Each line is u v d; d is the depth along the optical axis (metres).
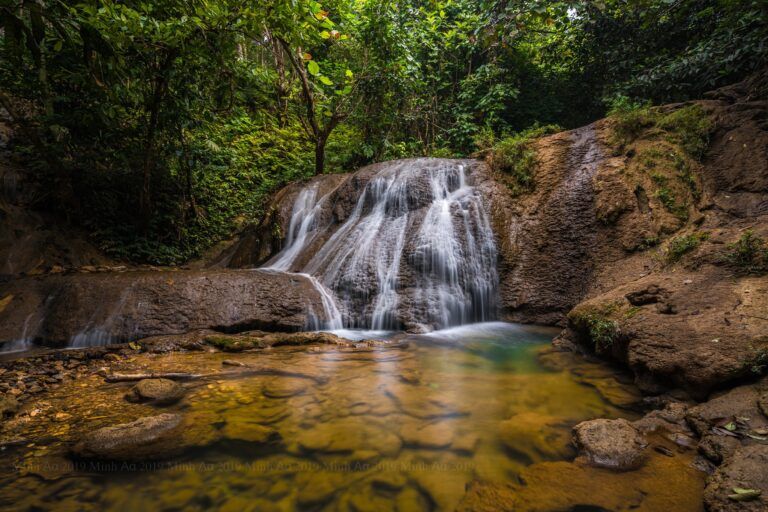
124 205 9.05
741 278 3.68
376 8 9.63
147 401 3.27
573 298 5.77
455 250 6.39
